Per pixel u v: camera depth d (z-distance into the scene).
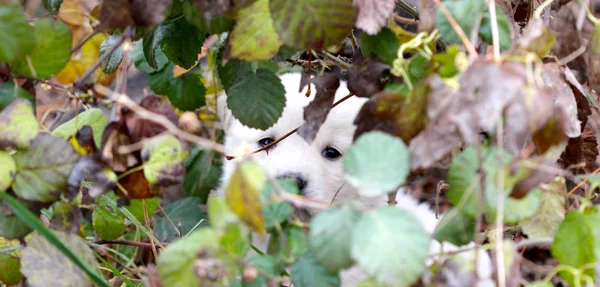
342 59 2.97
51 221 1.91
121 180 1.87
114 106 2.51
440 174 3.03
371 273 1.33
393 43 1.86
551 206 1.81
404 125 1.58
